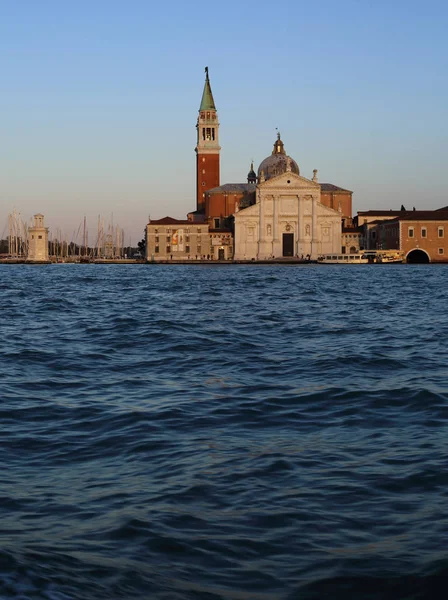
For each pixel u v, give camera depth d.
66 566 10.98
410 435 19.02
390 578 10.86
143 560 11.43
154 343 38.53
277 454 17.19
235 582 10.78
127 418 20.89
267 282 116.62
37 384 26.62
